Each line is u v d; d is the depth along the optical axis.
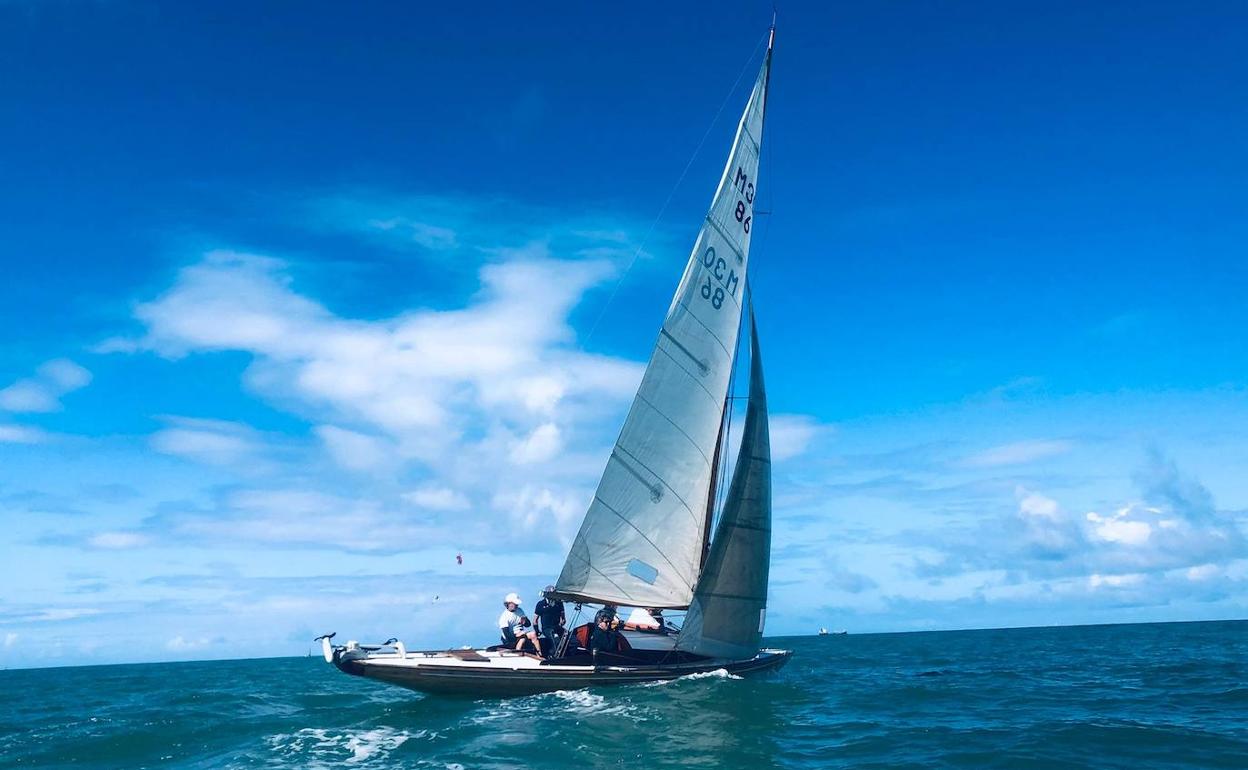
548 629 21.50
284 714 21.34
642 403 21.55
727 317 23.09
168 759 15.68
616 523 21.42
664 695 19.39
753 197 24.06
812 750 14.82
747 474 22.48
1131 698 21.58
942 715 19.05
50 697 34.84
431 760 13.89
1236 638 55.03
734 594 22.17
